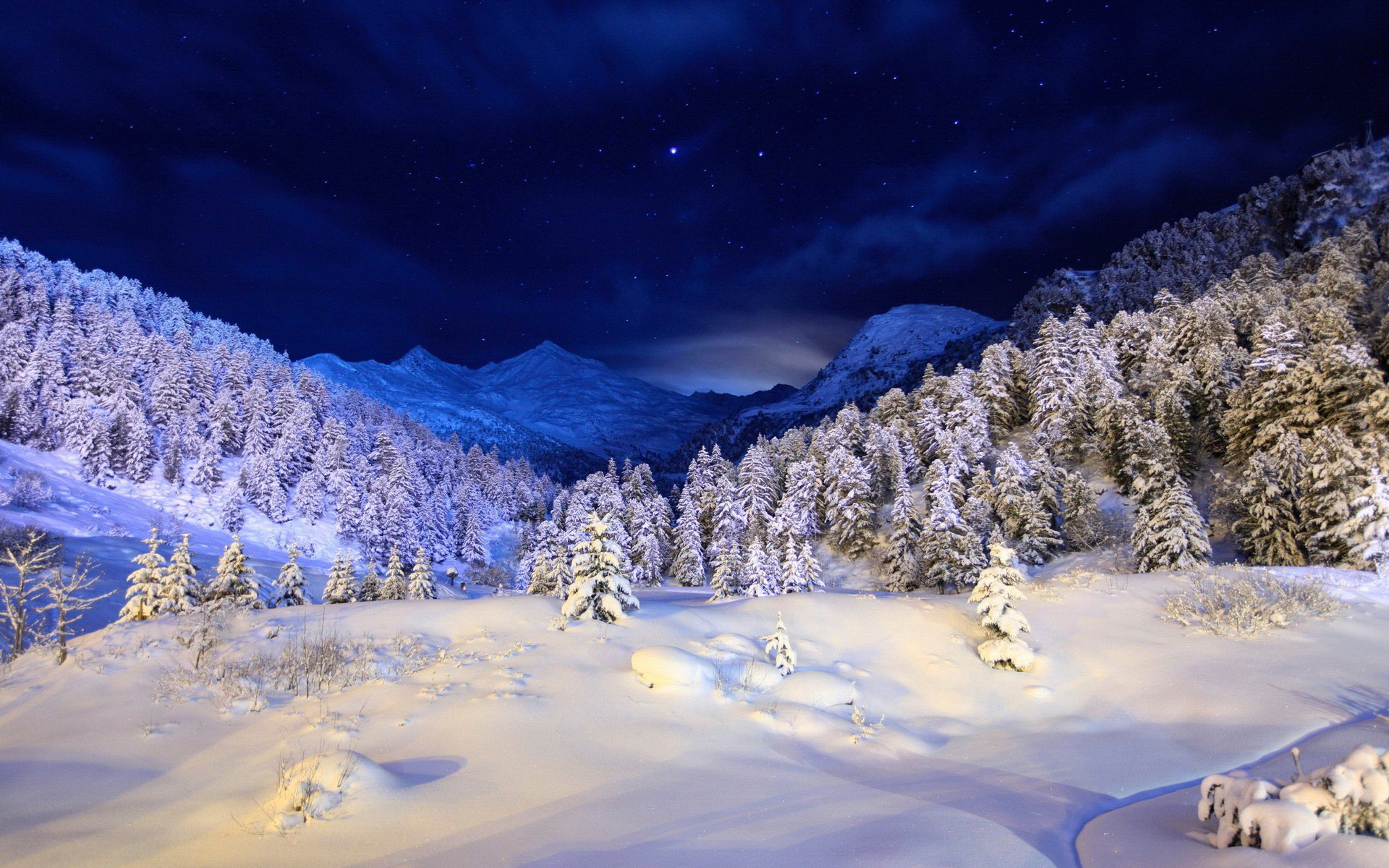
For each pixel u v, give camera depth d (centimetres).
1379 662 1343
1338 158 12031
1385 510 2406
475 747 894
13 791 768
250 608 1619
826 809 746
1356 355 4297
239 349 12625
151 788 791
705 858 598
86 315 11700
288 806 691
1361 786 557
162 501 8056
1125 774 940
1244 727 1109
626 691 1154
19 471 7156
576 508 6519
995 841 650
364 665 1233
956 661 1496
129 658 1254
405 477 8794
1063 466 5709
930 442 6631
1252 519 3872
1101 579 2025
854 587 5606
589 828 671
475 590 7288
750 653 1420
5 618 2322
